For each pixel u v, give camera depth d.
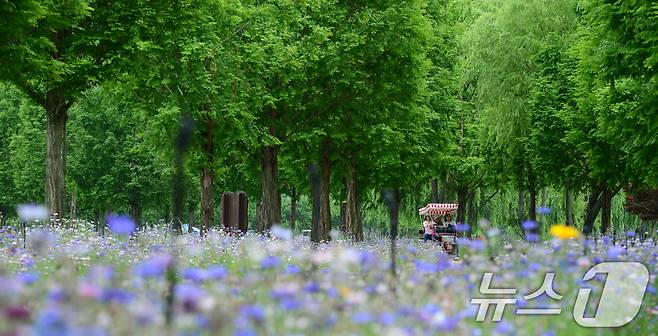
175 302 5.61
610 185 33.94
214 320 4.88
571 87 37.34
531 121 39.16
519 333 6.70
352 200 37.66
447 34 41.78
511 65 40.44
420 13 31.06
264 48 26.69
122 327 4.45
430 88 40.28
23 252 12.93
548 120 37.91
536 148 39.16
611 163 33.09
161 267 6.78
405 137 36.22
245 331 4.72
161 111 25.16
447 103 41.19
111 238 16.52
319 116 30.69
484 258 9.79
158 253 13.48
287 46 27.31
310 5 29.33
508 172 45.88
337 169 37.84
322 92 29.97
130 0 21.72
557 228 11.86
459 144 48.78
